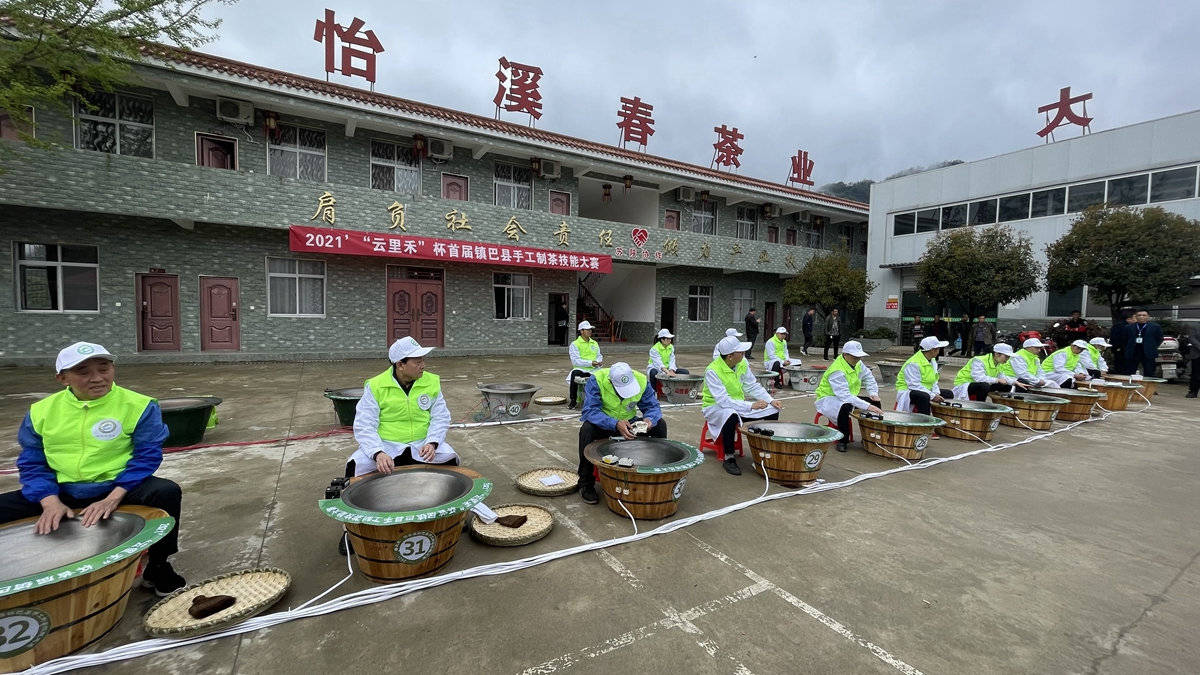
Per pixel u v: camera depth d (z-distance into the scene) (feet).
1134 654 6.91
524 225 44.62
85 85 23.07
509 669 6.35
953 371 42.09
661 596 8.03
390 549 7.89
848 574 8.84
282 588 7.62
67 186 29.19
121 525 6.96
